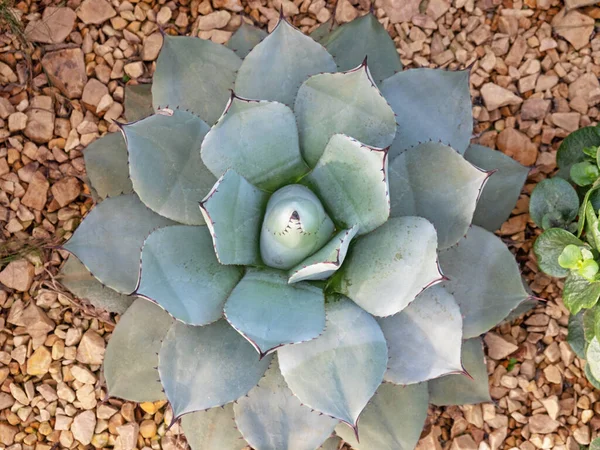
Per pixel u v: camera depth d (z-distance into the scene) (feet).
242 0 2.70
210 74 2.03
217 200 1.69
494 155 2.19
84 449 2.39
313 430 1.87
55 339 2.43
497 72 2.69
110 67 2.65
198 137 1.85
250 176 1.86
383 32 2.19
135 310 1.95
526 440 2.40
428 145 1.77
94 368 2.42
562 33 2.69
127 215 1.92
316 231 1.72
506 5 2.71
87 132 2.59
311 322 1.71
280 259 1.76
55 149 2.57
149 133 1.78
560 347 2.45
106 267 1.89
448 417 2.42
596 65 2.67
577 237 2.10
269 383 1.88
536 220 2.28
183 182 1.86
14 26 2.54
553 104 2.67
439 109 1.95
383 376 1.77
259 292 1.77
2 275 2.43
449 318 1.79
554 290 2.48
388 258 1.75
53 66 2.61
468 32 2.71
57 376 2.41
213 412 2.01
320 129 1.85
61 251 2.49
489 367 2.44
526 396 2.43
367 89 1.74
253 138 1.81
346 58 2.17
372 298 1.76
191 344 1.77
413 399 2.02
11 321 2.43
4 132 2.56
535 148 2.59
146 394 2.00
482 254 1.97
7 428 2.37
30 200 2.52
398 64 2.20
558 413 2.39
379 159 1.65
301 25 2.71
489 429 2.41
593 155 2.26
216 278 1.81
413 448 2.02
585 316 2.18
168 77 2.02
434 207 1.83
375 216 1.76
